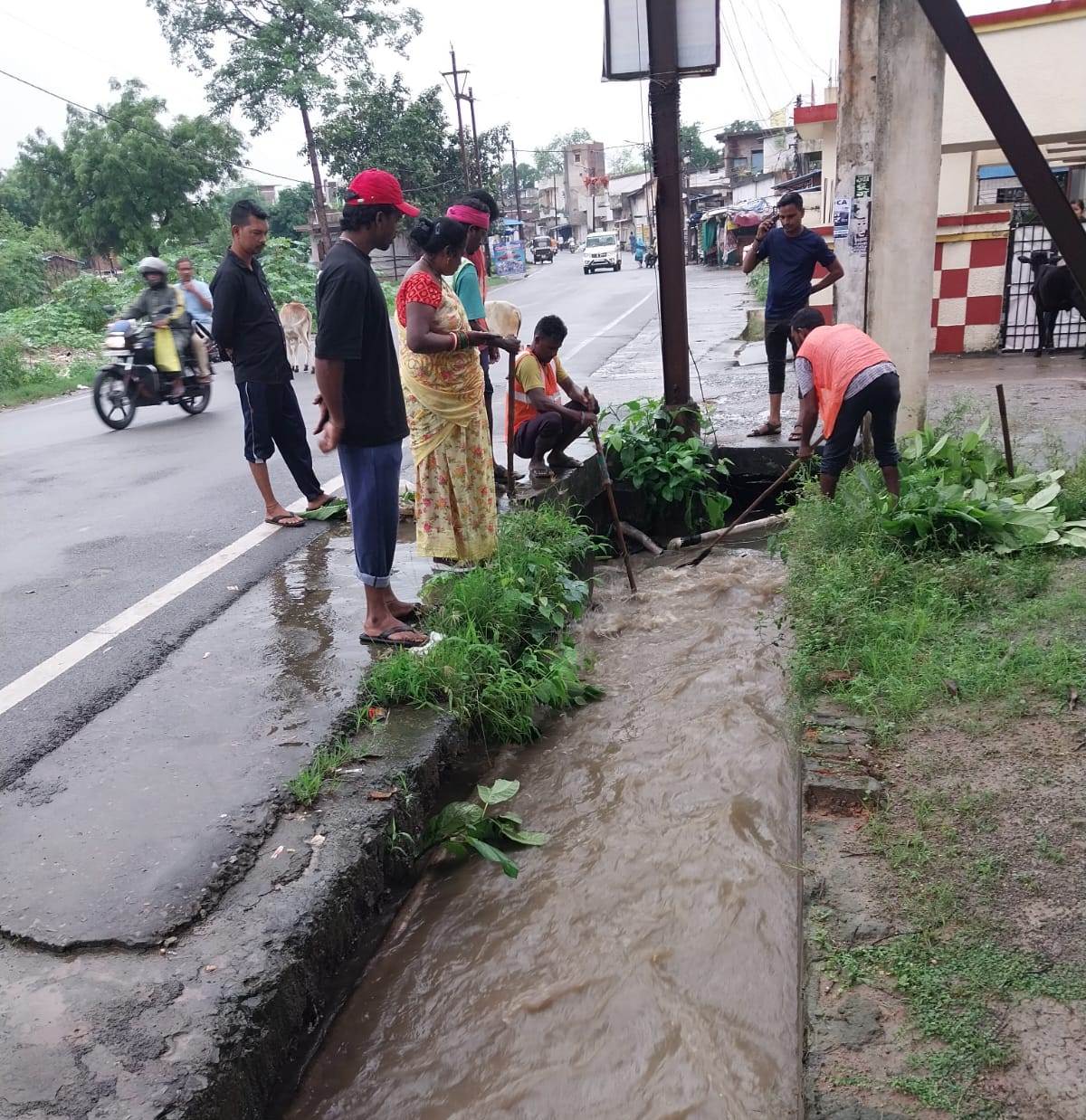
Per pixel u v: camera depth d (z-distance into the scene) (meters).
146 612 4.63
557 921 2.96
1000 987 2.20
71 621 4.60
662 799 3.55
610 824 3.44
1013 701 3.38
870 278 6.61
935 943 2.36
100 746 3.37
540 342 5.89
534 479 6.17
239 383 5.72
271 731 3.43
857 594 4.22
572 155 90.81
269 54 30.48
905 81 6.21
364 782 3.18
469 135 42.00
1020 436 6.77
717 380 10.27
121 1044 2.13
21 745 3.40
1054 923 2.38
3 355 15.87
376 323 3.69
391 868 3.09
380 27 32.00
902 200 6.41
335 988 2.68
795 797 3.29
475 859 3.31
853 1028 2.14
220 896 2.62
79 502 7.13
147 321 10.77
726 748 3.82
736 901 2.95
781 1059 2.38
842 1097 1.97
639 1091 2.35
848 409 5.33
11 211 43.59
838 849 2.76
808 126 17.47
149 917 2.49
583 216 90.81
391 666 3.75
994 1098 1.94
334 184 36.69
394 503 3.98
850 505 5.21
